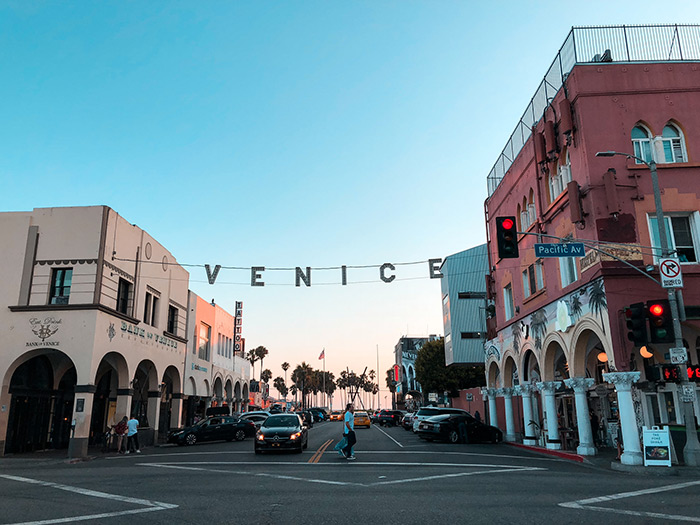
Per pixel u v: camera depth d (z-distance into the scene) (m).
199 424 28.62
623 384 16.22
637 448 15.67
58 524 8.23
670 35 19.92
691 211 18.06
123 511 9.22
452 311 44.94
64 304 22.48
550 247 15.65
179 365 32.94
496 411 33.28
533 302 23.83
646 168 18.34
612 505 9.67
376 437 31.69
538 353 23.19
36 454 22.89
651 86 19.11
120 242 24.95
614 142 18.64
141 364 29.34
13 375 22.98
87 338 22.14
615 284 17.23
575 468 16.09
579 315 19.00
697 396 19.59
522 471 14.98
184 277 34.28
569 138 19.80
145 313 28.42
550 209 21.53
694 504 9.78
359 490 11.43
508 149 27.91
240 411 51.66
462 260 46.22
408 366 88.69
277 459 18.47
